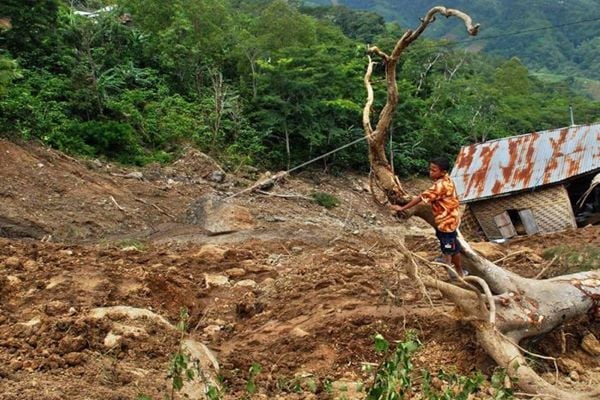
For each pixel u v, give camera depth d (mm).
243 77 33781
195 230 16391
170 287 9141
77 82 26406
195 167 24922
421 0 191500
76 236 16562
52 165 20391
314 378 6852
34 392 5590
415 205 7895
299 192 27141
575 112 56906
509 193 19797
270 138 32125
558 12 148375
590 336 8023
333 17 72188
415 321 7738
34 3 27672
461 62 58938
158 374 6504
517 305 7461
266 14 40219
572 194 20797
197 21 36156
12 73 23031
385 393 4766
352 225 21734
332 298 8570
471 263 7691
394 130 37188
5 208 17094
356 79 34219
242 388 6621
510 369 6652
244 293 9570
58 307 7805
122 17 35438
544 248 13805
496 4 160625
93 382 6117
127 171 22859
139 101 28578
